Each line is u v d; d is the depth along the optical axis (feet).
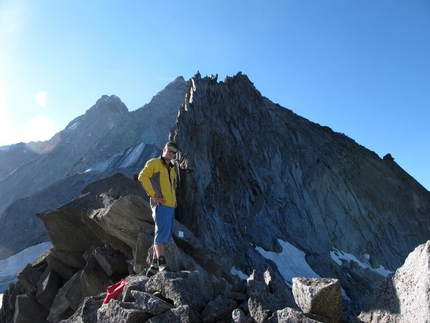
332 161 137.39
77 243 41.14
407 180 152.66
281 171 120.88
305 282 14.93
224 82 139.44
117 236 32.73
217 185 94.99
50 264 42.29
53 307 36.37
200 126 102.68
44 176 504.43
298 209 109.19
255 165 113.70
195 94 115.75
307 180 124.16
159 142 466.70
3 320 45.42
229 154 105.60
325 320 13.65
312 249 96.53
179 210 52.13
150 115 545.85
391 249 120.16
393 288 14.10
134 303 17.21
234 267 68.23
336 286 14.02
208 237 57.26
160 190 22.35
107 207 34.27
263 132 132.57
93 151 465.06
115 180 45.52
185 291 17.29
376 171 146.41
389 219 130.52
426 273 12.62
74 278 36.88
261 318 15.16
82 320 19.24
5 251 274.16
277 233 94.27
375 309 14.32
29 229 296.30
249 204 98.43
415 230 132.26
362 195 131.95
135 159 385.09
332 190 126.00
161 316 16.03
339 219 118.11
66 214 39.86
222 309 16.65
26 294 41.50
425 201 144.56
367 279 95.14
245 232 85.05
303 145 138.62
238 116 128.36
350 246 112.27
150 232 31.99
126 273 34.01
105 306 17.72
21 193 479.82
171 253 23.44
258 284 18.21
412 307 12.69
